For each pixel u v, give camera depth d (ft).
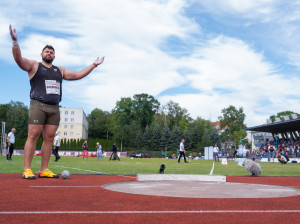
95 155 187.11
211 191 15.67
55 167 38.29
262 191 16.11
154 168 42.11
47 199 11.68
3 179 19.76
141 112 300.81
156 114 329.72
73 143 226.17
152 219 8.41
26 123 308.40
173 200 11.91
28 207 9.87
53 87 22.25
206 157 158.20
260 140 226.79
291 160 119.75
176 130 291.58
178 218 8.58
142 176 21.16
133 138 290.76
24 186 15.90
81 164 53.36
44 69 22.03
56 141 67.87
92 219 8.29
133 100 303.68
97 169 36.32
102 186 16.78
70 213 9.04
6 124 327.88
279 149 135.13
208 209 10.03
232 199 12.44
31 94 21.77
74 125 347.15
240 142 258.98
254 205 11.00
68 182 18.69
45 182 18.34
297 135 163.02
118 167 43.37
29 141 21.25
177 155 230.07
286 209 10.28
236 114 274.36
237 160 55.16
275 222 8.23
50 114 22.17
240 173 34.81
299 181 23.72
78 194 13.28
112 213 9.16
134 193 14.05
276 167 57.47
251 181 23.06
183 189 16.39
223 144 280.51
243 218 8.70
